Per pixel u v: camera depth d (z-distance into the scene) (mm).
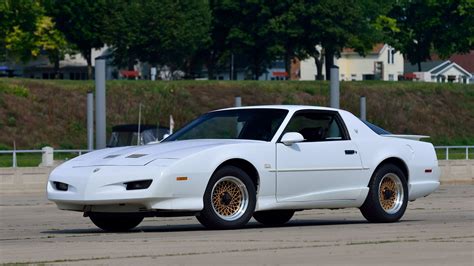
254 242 19266
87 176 21234
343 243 19094
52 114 105000
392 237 20391
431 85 133125
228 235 20766
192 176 21219
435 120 126750
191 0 141125
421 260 16422
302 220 27188
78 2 138250
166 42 138875
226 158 21797
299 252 17531
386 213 25000
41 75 167500
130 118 108812
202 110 114750
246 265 15742
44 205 37438
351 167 24250
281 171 22797
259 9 142375
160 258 16656
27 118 102938
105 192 20953
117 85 113125
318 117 24234
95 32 140250
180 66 147875
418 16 163750
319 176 23578
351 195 24281
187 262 16125
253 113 23953
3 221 27719
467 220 26328
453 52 165500
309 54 147375
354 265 15766
